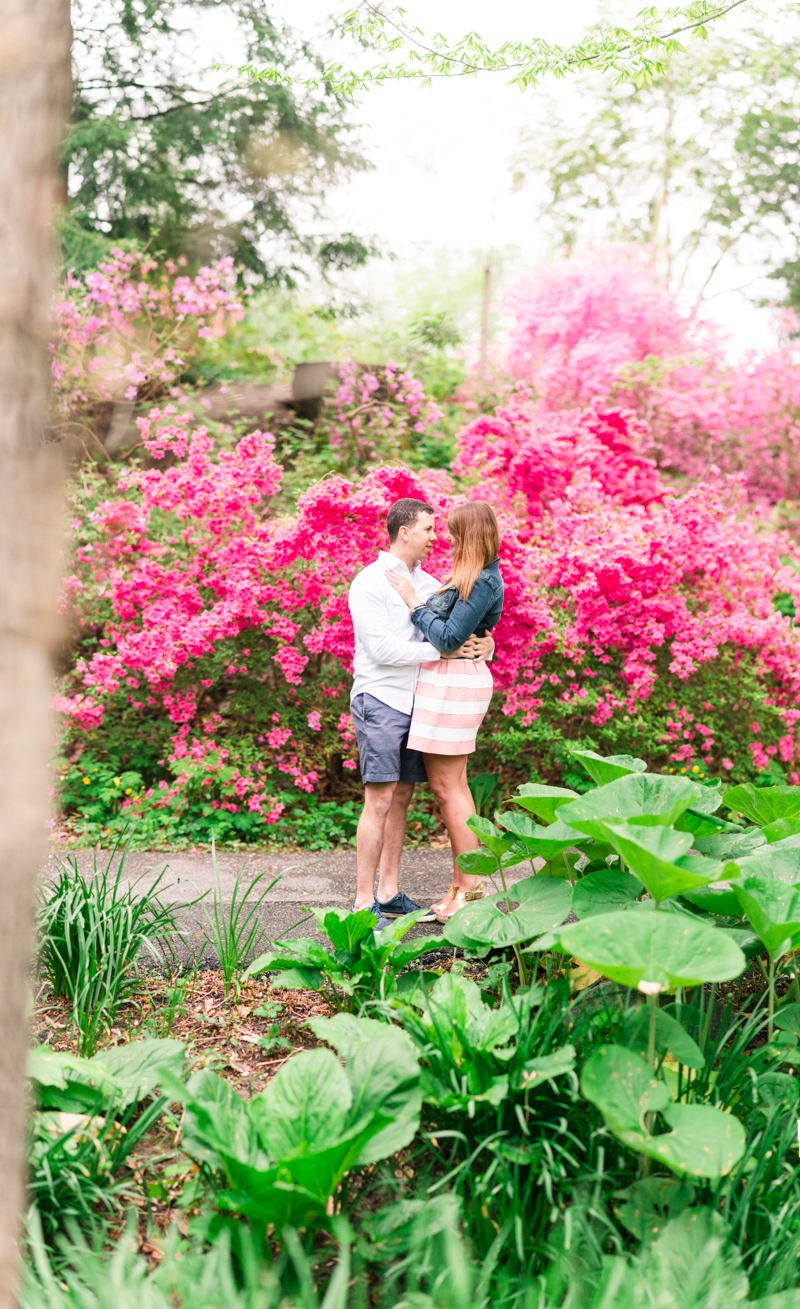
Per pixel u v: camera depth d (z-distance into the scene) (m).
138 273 9.61
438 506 5.23
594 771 3.07
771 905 2.37
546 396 10.52
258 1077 2.67
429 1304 1.70
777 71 12.46
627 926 2.01
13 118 1.42
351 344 10.44
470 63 3.67
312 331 12.33
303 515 4.99
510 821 2.83
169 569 5.38
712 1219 1.87
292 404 9.01
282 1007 3.09
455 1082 2.17
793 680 5.97
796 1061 2.34
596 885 2.63
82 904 2.98
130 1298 1.63
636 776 2.66
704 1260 1.75
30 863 1.48
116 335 7.85
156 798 5.14
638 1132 1.85
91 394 7.51
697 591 5.93
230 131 9.92
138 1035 2.84
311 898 4.08
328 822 5.22
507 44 3.58
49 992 3.03
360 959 2.94
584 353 10.24
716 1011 2.99
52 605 1.49
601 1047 2.01
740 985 3.29
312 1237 1.92
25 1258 1.85
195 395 8.52
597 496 6.25
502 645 5.29
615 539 5.37
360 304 11.66
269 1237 1.97
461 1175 2.07
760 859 2.57
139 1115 2.40
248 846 4.96
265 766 5.43
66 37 1.51
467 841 3.87
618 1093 1.93
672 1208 1.96
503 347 11.53
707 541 5.54
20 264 1.43
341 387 8.52
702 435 11.20
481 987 3.08
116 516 5.31
